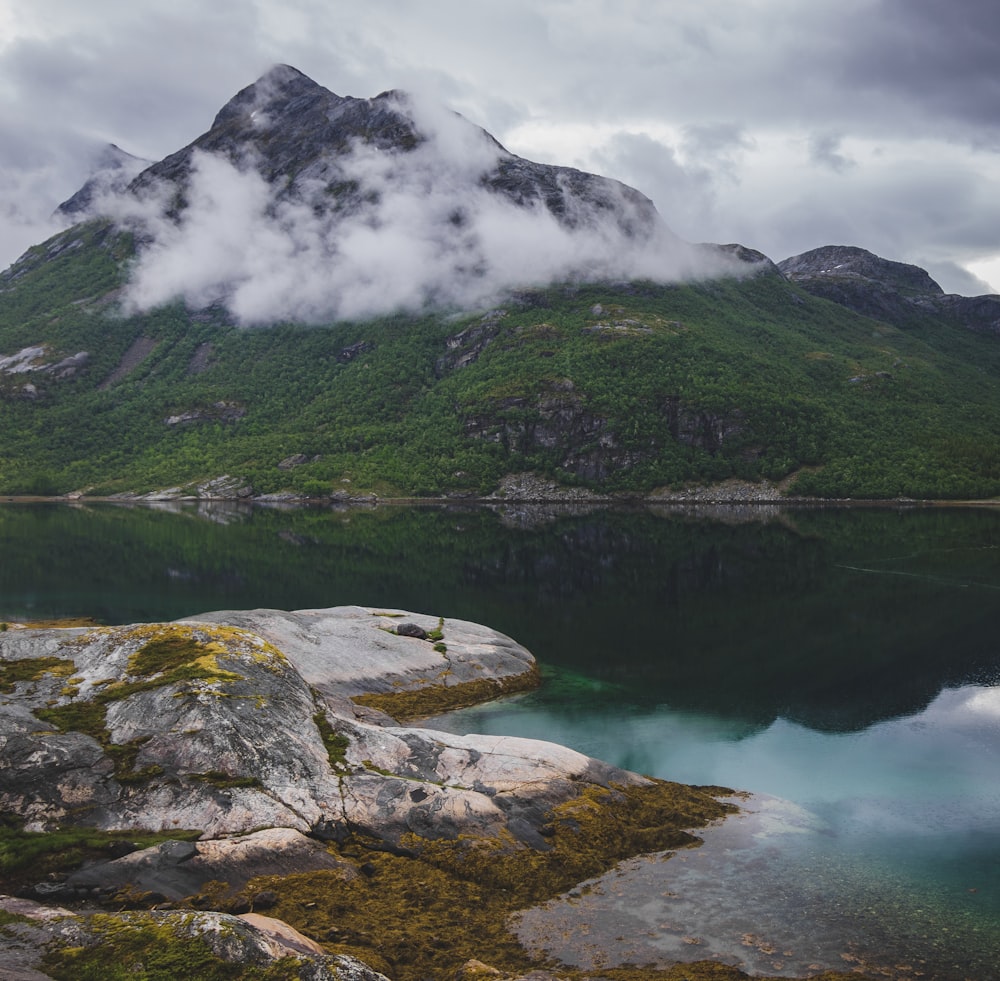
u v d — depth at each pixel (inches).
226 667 922.7
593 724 1294.3
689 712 1365.7
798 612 2277.3
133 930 526.6
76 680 931.3
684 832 842.2
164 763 786.2
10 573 2878.9
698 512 6584.6
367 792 808.3
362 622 1593.3
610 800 874.1
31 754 772.0
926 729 1274.6
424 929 639.8
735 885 735.1
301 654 1359.5
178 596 2444.6
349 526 5300.2
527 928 654.5
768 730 1268.5
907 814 922.1
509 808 815.7
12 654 982.4
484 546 4045.3
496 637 1685.5
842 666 1690.5
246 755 800.9
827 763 1114.1
